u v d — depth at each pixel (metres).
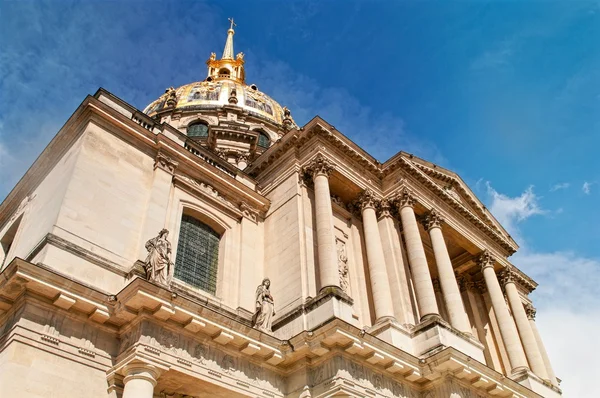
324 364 25.28
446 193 39.47
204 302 27.36
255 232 33.41
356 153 35.94
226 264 30.61
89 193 25.58
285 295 29.70
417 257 33.50
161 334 22.27
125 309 21.75
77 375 20.55
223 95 73.25
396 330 29.70
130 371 20.80
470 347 31.06
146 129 30.00
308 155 34.81
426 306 31.45
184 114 68.00
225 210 32.69
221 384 23.33
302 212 32.38
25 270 20.19
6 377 18.67
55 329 20.78
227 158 56.00
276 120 72.44
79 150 26.42
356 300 32.22
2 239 31.27
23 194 31.98
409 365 27.52
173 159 30.91
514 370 37.16
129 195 27.47
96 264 23.70
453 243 41.75
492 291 40.62
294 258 30.45
